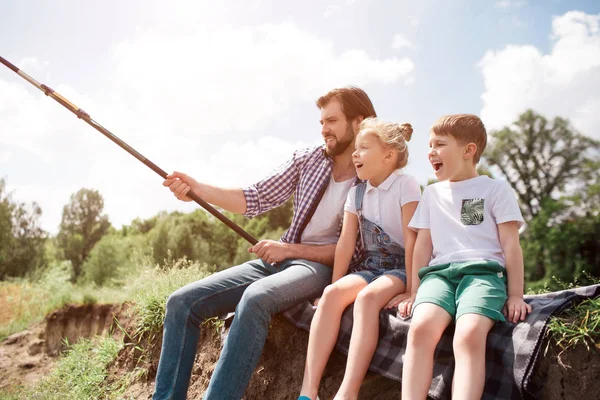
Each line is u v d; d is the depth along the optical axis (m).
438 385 2.07
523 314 2.02
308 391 2.24
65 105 3.02
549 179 29.38
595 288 2.05
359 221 2.72
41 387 4.25
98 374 3.88
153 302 3.77
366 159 2.65
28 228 20.83
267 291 2.44
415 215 2.51
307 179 3.02
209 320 3.38
